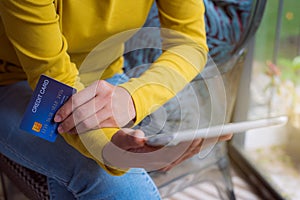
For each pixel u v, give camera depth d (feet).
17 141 3.37
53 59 2.92
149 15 4.56
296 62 5.90
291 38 5.81
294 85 6.00
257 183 5.84
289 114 6.04
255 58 5.79
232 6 5.04
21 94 3.56
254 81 5.92
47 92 2.81
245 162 6.11
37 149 3.28
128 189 3.13
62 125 2.84
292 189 5.59
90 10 3.23
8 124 3.43
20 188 3.99
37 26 2.82
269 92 6.07
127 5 3.35
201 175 4.42
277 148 6.22
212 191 5.62
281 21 5.66
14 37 2.93
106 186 3.10
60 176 3.21
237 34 5.00
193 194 5.60
